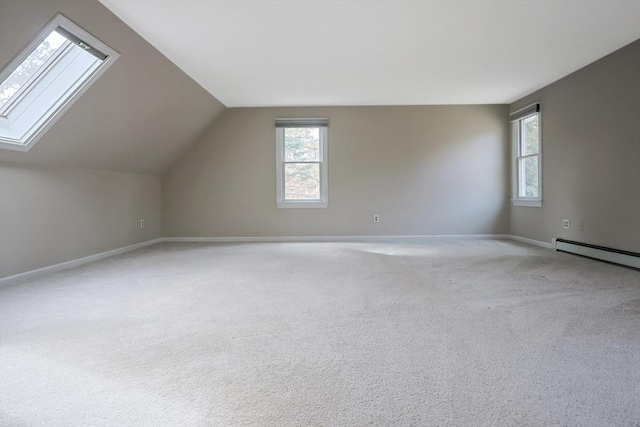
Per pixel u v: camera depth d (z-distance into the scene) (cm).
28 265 337
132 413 127
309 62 402
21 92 299
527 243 546
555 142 476
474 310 236
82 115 343
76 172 404
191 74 434
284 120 593
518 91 522
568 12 298
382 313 231
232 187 602
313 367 160
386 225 605
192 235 605
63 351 177
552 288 288
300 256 450
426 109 598
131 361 167
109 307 247
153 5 279
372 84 486
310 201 602
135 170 520
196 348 181
